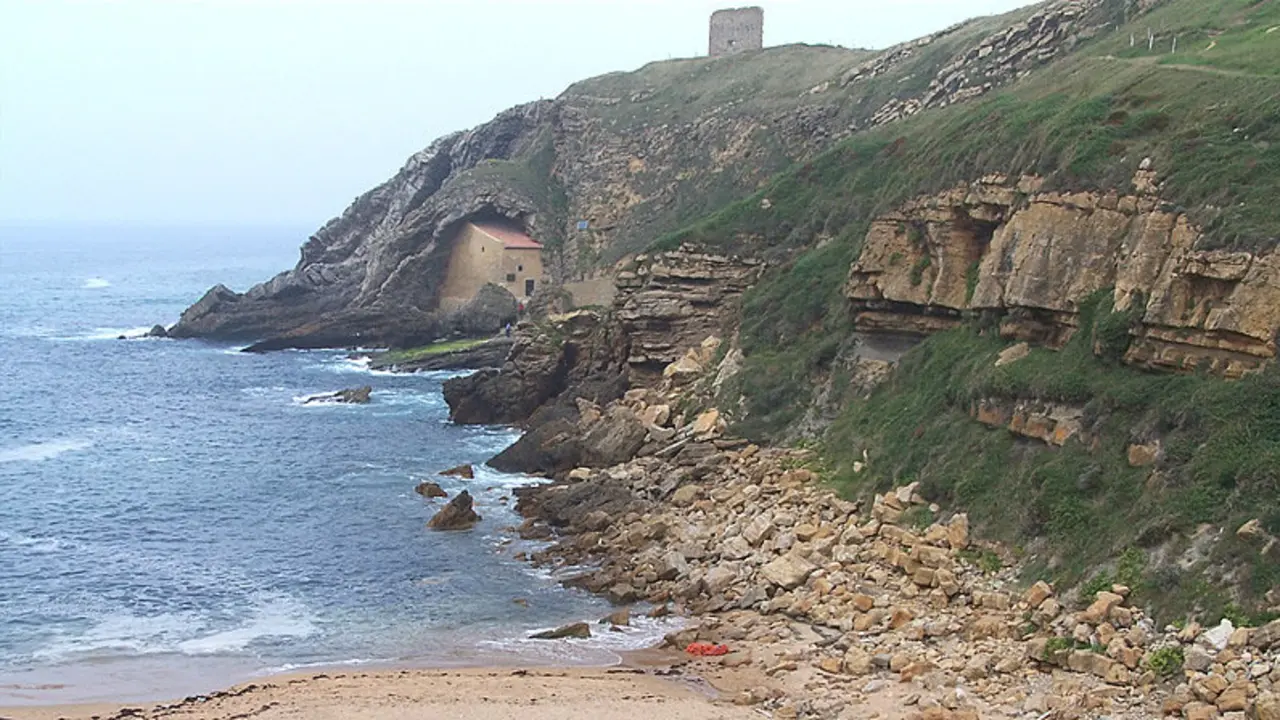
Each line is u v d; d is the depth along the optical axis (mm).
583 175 117438
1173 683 25906
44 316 155125
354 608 39094
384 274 118125
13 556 45594
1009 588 32656
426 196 132125
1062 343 38875
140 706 30094
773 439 50281
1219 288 32906
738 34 131375
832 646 32281
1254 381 30812
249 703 29609
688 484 47750
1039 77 61312
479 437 69188
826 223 61688
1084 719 25219
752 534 40656
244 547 46562
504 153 130625
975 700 27141
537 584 41188
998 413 38750
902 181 53750
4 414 80062
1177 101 40594
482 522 49406
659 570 40188
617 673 32031
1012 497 35531
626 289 67562
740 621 35438
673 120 114000
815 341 54000
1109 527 31609
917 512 38188
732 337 59156
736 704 28938
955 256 46156
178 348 116125
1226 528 28359
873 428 44875
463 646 35156
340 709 28828
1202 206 34531
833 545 38469
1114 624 28453
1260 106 36875
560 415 64875
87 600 40344
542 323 75562
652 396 59438
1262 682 24281
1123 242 37094
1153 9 66125
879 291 49406
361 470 60500
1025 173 42250
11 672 33594
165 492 56156
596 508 48094
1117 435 33750
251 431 72625
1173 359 33719
